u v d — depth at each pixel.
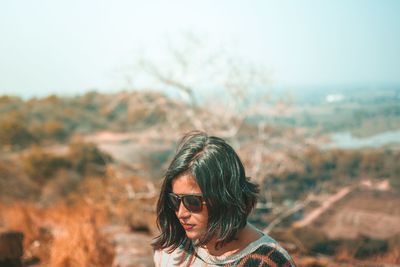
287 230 11.26
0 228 4.89
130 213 9.62
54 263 5.00
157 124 15.15
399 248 8.49
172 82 15.05
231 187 1.08
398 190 19.81
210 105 14.90
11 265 4.72
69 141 47.59
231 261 1.09
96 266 5.17
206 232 1.10
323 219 14.86
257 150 14.09
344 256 8.40
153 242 1.29
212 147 1.10
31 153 25.50
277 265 1.06
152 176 13.55
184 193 1.10
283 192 14.29
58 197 17.61
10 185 19.72
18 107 57.50
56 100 62.00
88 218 6.79
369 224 14.76
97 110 60.12
